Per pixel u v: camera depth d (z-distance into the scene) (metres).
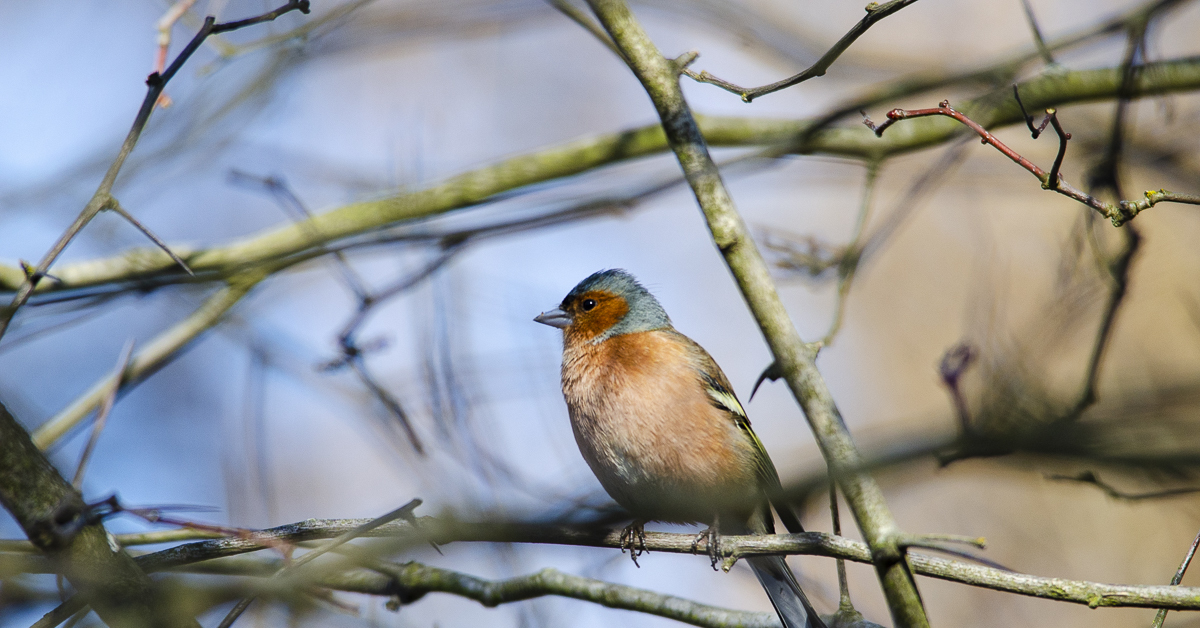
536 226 10.79
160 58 7.93
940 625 18.56
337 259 10.91
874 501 6.41
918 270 22.58
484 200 12.81
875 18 7.16
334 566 6.88
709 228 7.38
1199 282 17.72
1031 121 6.96
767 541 7.79
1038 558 18.47
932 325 21.97
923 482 6.66
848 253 11.16
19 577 6.67
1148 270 18.14
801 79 7.38
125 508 6.19
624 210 11.09
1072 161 13.16
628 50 7.79
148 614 6.56
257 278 11.58
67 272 11.52
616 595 9.06
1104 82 11.12
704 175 7.45
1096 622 17.89
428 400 8.66
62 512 6.00
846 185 13.56
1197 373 6.19
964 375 7.39
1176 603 6.39
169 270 11.75
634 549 9.05
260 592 6.79
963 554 6.09
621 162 12.95
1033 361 8.70
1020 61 11.55
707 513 9.62
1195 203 6.89
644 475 9.91
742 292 7.27
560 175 12.92
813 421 6.75
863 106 10.91
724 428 9.92
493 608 9.37
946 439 6.11
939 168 11.01
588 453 10.30
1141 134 12.29
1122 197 10.98
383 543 6.72
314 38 11.35
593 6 7.91
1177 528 17.86
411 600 9.55
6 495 6.30
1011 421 6.27
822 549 7.51
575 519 6.54
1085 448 5.70
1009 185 14.09
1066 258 11.02
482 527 6.64
